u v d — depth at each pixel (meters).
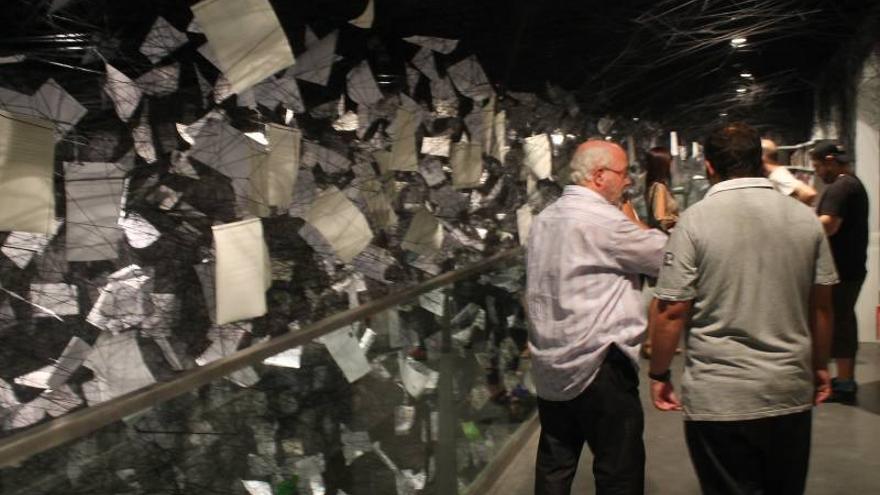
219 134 1.78
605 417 2.34
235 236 1.60
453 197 3.61
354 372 2.01
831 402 4.45
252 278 1.63
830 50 7.25
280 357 1.69
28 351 1.64
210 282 1.85
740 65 7.68
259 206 1.81
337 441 1.97
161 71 1.85
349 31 2.78
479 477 3.31
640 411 2.38
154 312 1.79
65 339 1.69
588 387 2.34
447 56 3.46
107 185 1.51
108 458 1.17
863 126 5.79
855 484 3.29
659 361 2.25
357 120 2.68
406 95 3.01
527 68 4.40
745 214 2.06
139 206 1.80
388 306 2.26
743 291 2.04
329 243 2.00
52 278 1.68
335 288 2.31
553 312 2.38
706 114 11.49
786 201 2.09
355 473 2.08
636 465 2.36
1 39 1.69
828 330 2.18
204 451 1.42
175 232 1.85
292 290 2.19
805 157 9.41
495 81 3.99
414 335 2.55
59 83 1.76
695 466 2.19
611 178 2.46
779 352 2.03
